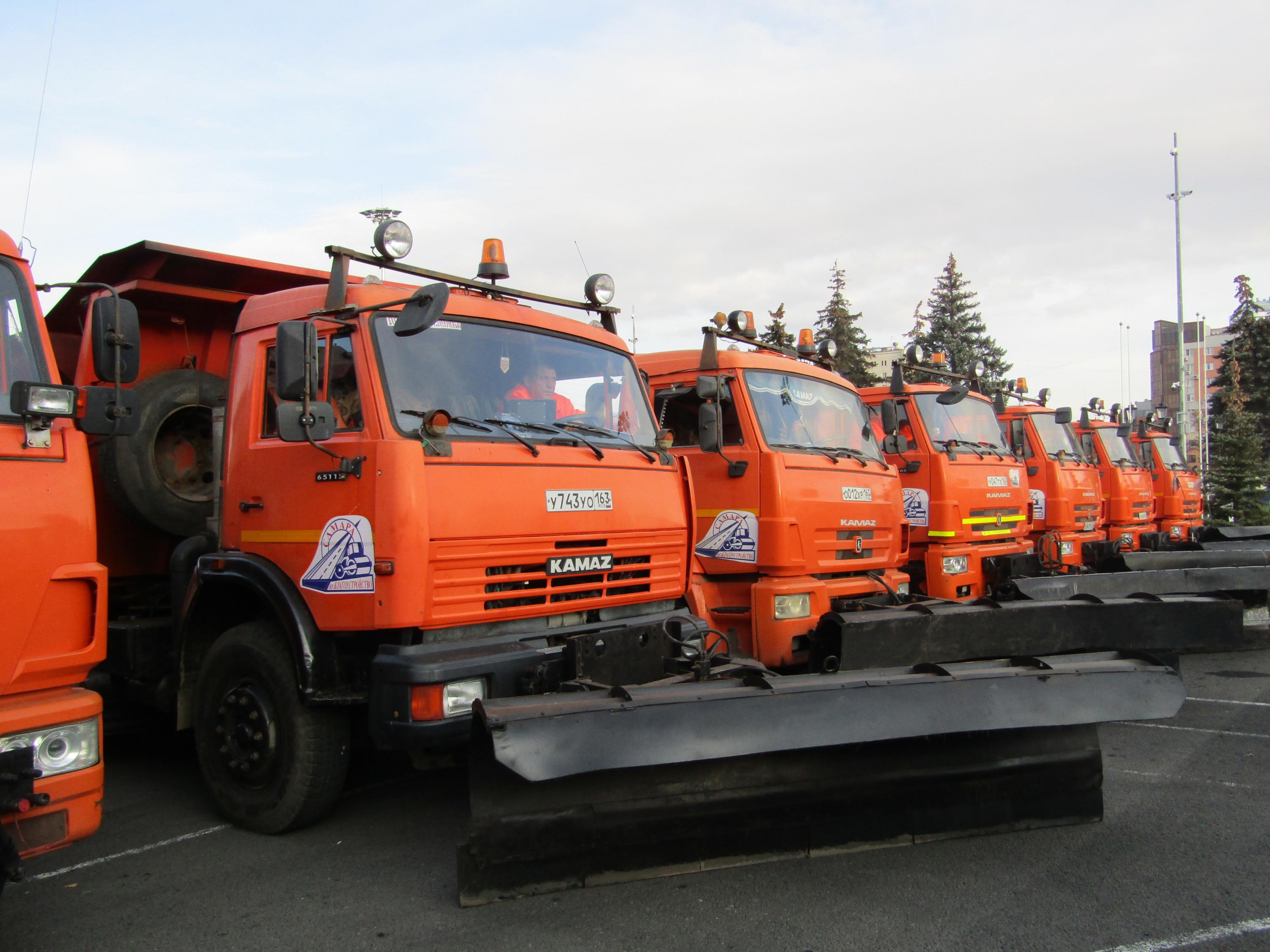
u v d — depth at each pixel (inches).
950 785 177.0
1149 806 201.5
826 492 287.1
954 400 363.9
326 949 143.0
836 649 235.5
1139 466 620.1
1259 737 261.1
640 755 148.9
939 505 365.4
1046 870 166.9
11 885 164.7
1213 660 377.1
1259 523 1000.9
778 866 170.4
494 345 200.2
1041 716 170.6
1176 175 1220.5
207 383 231.0
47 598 135.9
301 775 183.5
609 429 219.1
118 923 153.3
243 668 193.8
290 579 185.0
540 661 178.9
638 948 141.0
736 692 162.6
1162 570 364.8
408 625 167.6
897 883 162.6
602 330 231.9
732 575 285.3
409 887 165.6
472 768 152.1
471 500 177.2
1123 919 147.9
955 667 180.9
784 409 294.2
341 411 181.8
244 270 231.0
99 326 143.5
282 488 188.7
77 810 135.4
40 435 137.2
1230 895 156.3
